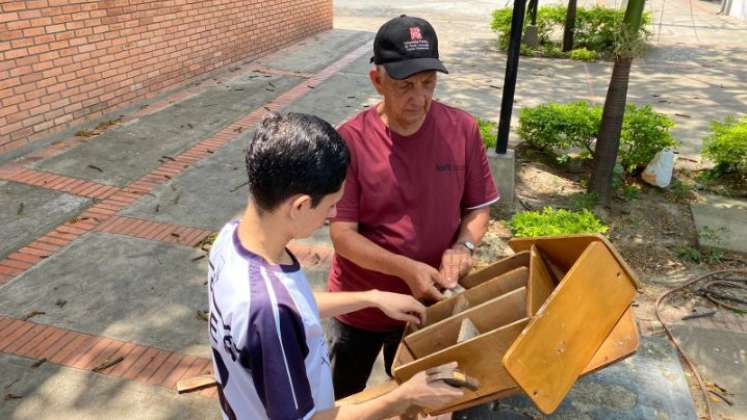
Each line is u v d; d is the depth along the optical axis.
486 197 2.16
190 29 8.45
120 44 7.07
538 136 6.16
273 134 1.14
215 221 4.89
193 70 8.71
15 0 5.55
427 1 20.92
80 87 6.57
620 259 1.59
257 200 1.17
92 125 6.74
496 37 14.23
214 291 1.21
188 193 5.33
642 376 2.18
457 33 14.77
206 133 6.77
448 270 1.93
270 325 1.12
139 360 3.32
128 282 4.02
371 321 2.18
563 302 1.40
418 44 1.72
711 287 4.16
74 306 3.76
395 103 1.81
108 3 6.75
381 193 1.97
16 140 5.83
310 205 1.17
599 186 5.22
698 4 21.27
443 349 1.56
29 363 3.26
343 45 12.07
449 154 1.98
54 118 6.27
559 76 10.43
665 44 13.60
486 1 21.27
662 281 4.26
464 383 1.28
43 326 3.56
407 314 1.71
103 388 3.11
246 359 1.14
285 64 10.27
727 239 4.73
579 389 2.10
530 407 1.99
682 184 5.80
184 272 4.17
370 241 1.97
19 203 4.94
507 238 4.74
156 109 7.48
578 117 5.97
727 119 6.28
